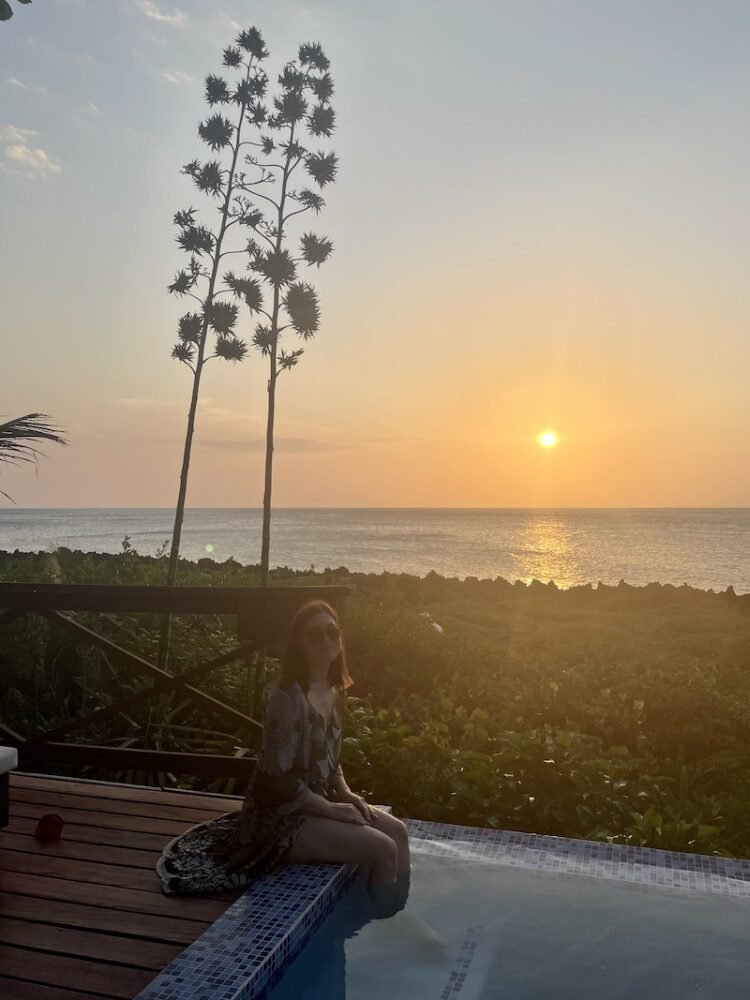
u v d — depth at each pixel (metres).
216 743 6.24
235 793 5.97
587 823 5.21
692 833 4.82
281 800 3.91
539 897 3.96
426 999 3.13
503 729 7.34
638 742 7.61
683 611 20.80
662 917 3.76
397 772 5.57
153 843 4.29
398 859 4.12
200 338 7.56
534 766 5.54
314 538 87.00
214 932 3.34
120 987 3.02
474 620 18.19
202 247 7.79
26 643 7.11
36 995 2.97
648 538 89.00
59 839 4.32
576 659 12.77
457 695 8.91
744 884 4.09
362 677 9.56
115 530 105.38
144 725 6.61
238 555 61.03
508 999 3.12
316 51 7.94
